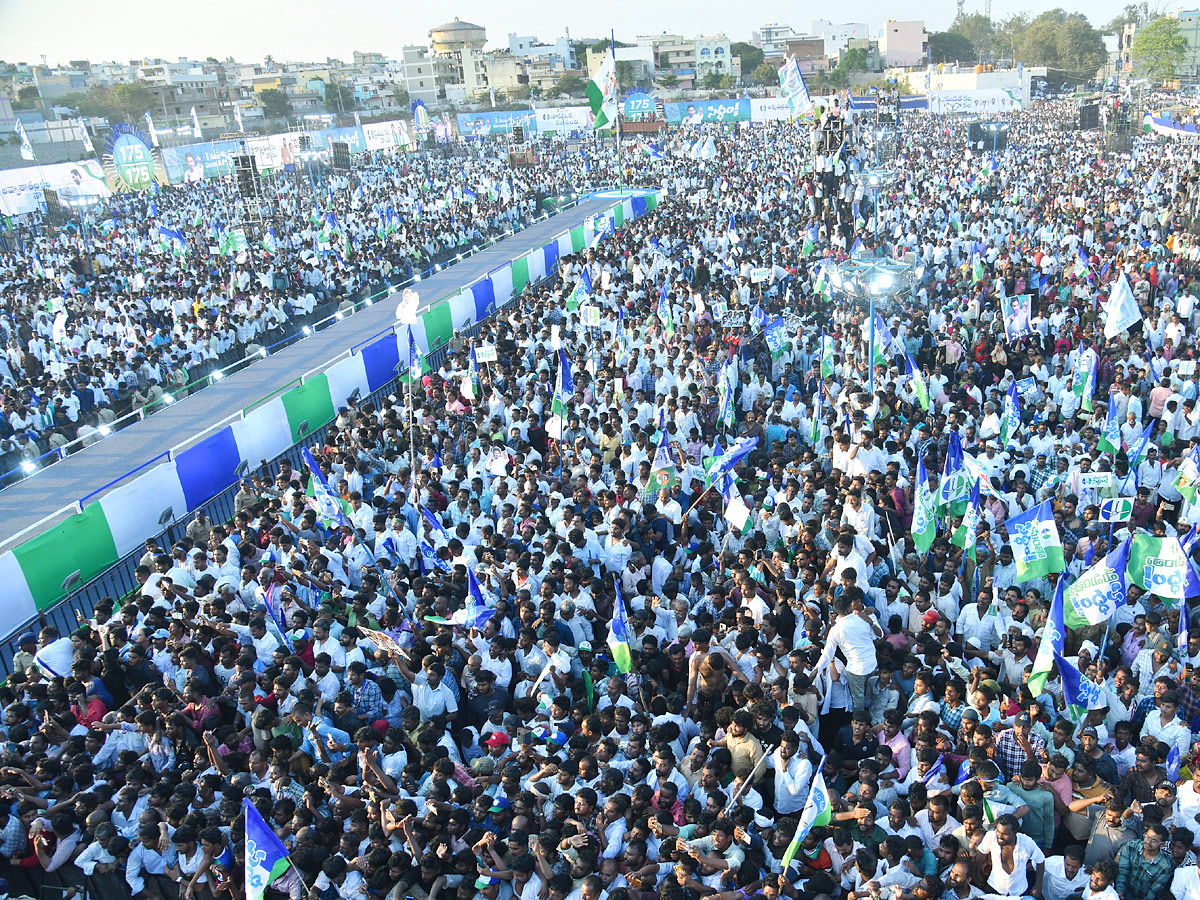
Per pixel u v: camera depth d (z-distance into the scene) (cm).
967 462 1070
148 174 4609
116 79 14375
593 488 1328
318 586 1102
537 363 1953
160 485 1435
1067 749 738
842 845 650
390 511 1261
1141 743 717
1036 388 1681
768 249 2847
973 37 16075
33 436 1845
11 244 4409
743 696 790
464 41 16088
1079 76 11881
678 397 1608
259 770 780
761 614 929
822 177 3466
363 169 7088
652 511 1177
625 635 859
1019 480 1211
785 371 1941
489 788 747
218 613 993
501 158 7619
